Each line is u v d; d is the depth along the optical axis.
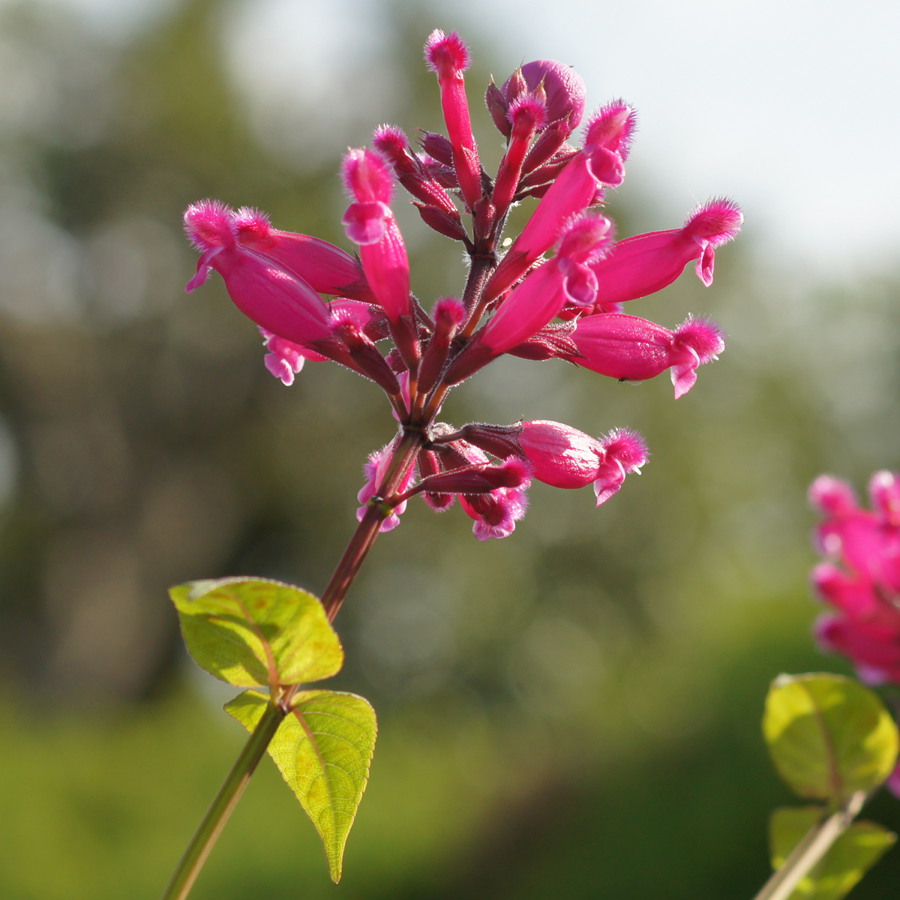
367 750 1.86
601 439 2.09
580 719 15.76
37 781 14.52
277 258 2.07
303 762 1.88
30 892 12.54
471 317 1.99
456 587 29.66
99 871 13.30
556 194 1.97
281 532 31.86
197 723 18.69
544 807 13.09
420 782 17.72
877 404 32.62
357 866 13.84
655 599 30.03
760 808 10.00
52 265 30.73
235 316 30.11
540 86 2.05
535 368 28.36
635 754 11.84
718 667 11.34
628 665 20.45
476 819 14.31
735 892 9.91
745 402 32.50
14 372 30.22
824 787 2.74
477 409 27.61
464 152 2.08
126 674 30.84
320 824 1.89
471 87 26.16
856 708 2.70
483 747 21.83
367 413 29.77
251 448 30.59
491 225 2.03
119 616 30.86
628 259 2.07
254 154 30.00
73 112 29.75
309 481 29.95
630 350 2.03
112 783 15.13
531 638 29.92
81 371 31.00
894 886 8.74
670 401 30.28
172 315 30.66
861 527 3.08
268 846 13.89
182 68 29.58
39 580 31.09
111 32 30.42
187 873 1.71
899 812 8.82
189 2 30.44
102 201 29.66
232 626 1.76
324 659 1.79
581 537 30.02
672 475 30.17
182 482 31.55
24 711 20.42
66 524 31.34
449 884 13.56
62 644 30.56
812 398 32.91
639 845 10.84
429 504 2.05
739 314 32.22
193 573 31.83
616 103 1.99
